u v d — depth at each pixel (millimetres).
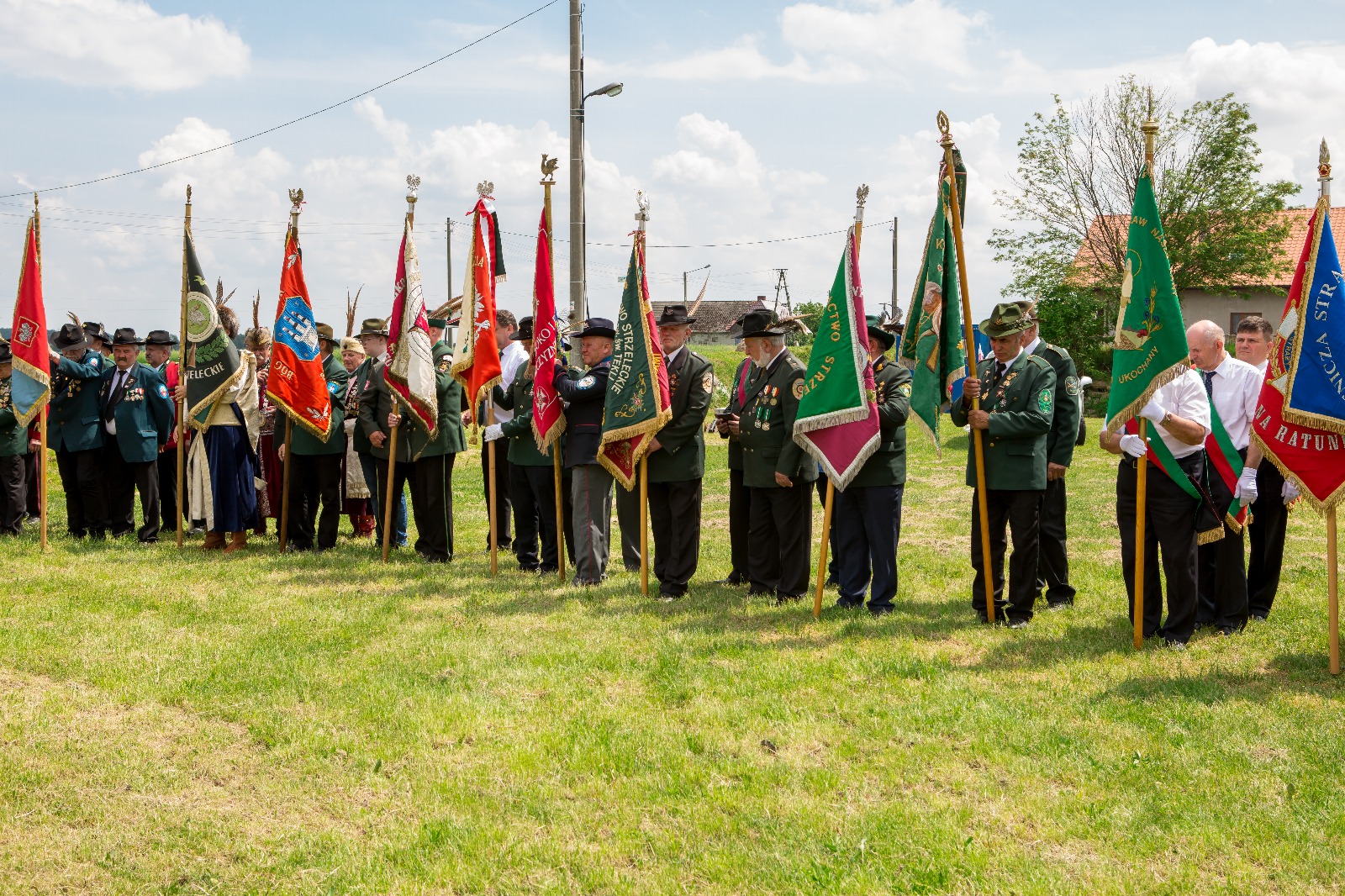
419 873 4121
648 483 8609
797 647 6957
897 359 8125
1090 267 39281
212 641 7062
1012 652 6844
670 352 8562
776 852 4230
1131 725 5496
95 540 10898
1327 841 4266
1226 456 7352
